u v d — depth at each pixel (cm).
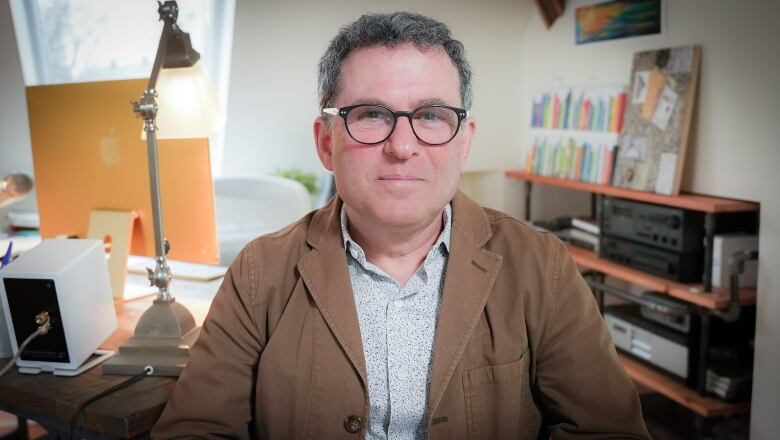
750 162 224
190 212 164
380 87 99
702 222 236
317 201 346
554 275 112
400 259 113
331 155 111
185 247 167
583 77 319
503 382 107
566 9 328
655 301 245
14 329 127
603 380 108
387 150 99
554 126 329
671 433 246
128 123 164
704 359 229
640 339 265
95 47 320
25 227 237
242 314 114
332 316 107
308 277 111
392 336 109
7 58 275
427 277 111
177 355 128
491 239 118
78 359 126
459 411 106
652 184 254
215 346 113
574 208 386
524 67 370
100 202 173
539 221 344
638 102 267
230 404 112
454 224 114
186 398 110
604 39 300
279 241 120
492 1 349
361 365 105
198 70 148
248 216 271
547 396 113
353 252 112
